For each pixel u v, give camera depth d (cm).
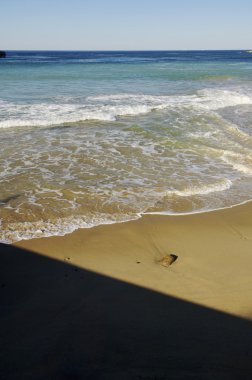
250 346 366
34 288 464
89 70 3453
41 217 654
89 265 521
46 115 1412
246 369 337
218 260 540
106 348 362
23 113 1438
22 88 2095
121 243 586
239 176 895
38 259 531
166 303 438
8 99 1733
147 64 4734
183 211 706
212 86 2312
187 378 326
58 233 606
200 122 1368
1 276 487
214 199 764
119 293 457
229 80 2666
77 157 977
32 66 4059
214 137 1188
